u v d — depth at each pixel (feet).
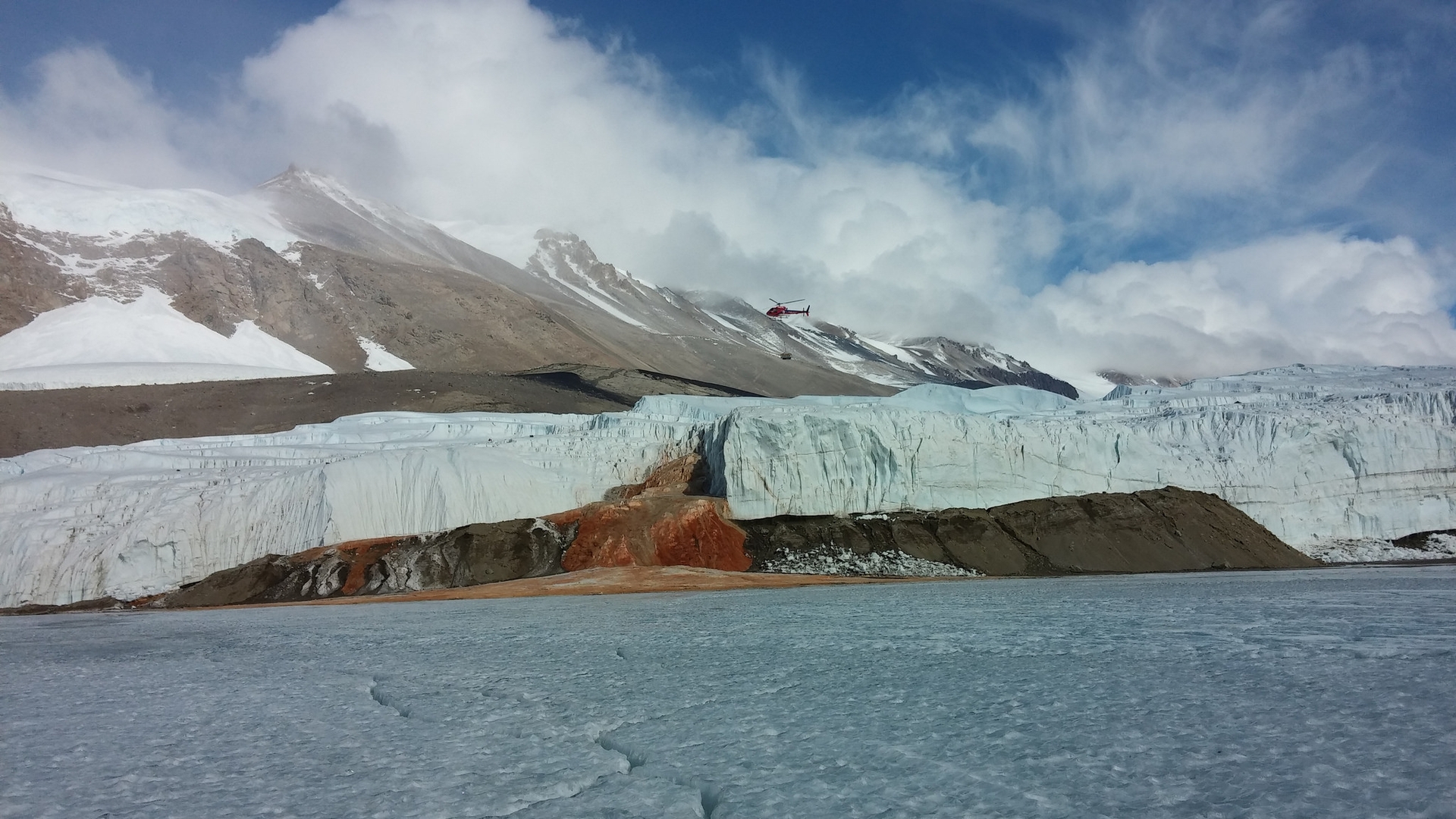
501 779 54.65
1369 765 52.21
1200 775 51.34
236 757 63.21
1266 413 332.19
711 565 291.99
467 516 315.37
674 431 369.71
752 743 62.03
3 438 545.03
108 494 311.27
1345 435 321.32
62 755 65.82
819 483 319.68
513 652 115.96
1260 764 53.06
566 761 58.75
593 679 91.20
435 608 216.33
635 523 302.66
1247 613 133.18
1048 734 61.77
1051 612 146.00
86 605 278.87
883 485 318.24
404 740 66.33
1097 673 84.99
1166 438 339.16
